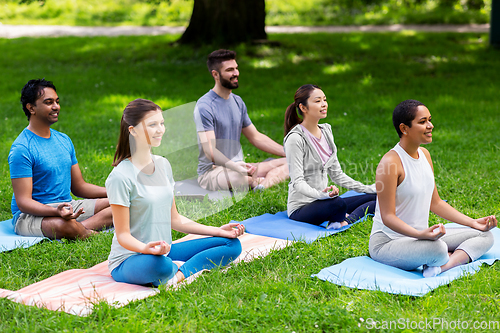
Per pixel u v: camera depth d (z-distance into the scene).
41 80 4.04
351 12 25.03
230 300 2.81
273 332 2.51
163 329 2.54
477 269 3.15
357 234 3.98
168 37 17.41
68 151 4.29
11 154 3.94
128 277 2.99
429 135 3.09
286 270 3.29
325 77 12.24
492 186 5.02
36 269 3.41
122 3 26.95
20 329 2.52
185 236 4.04
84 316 2.65
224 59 4.75
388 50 15.15
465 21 22.36
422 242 3.08
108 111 9.16
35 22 24.05
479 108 8.91
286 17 24.34
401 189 3.18
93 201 4.27
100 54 15.04
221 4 14.84
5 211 4.72
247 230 4.11
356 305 2.75
